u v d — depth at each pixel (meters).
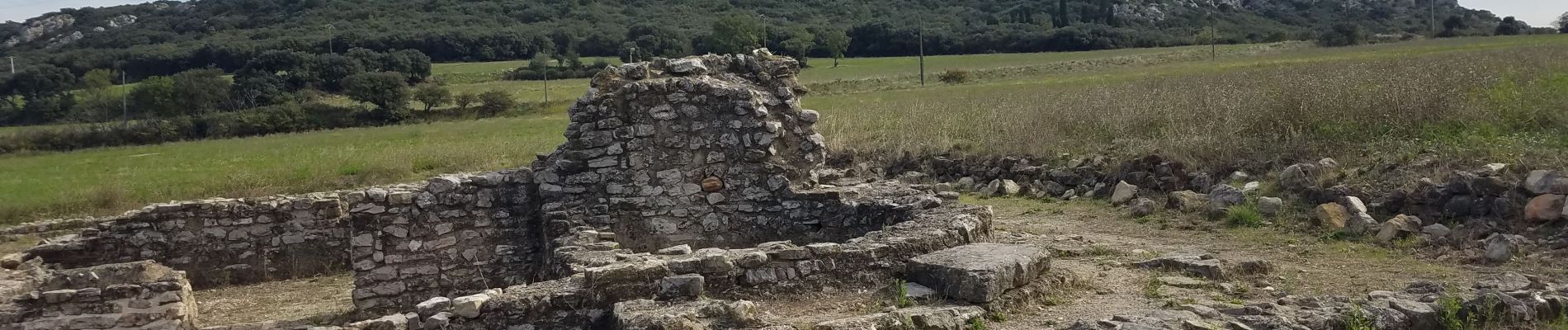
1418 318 6.61
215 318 10.81
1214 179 13.95
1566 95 17.23
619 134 10.23
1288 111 16.27
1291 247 10.51
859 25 87.81
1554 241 9.77
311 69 58.44
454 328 6.50
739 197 10.41
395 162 24.05
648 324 6.03
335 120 45.00
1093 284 8.26
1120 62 54.72
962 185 16.62
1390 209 11.50
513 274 10.55
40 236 17.48
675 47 74.44
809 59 74.06
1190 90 23.42
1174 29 98.19
